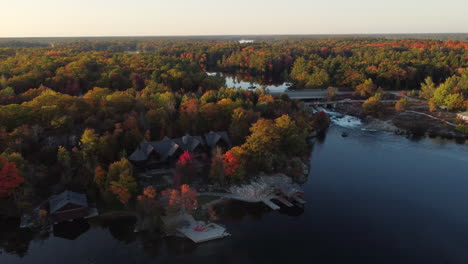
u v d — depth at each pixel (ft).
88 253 210.79
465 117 512.63
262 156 315.58
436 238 236.63
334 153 395.96
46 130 317.01
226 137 342.03
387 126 505.66
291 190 281.54
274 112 460.14
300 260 211.20
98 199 259.39
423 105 611.88
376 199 287.48
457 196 294.05
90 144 280.31
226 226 242.37
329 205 276.62
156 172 302.04
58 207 232.32
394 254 219.61
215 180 293.02
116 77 514.27
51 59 645.92
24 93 408.46
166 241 222.89
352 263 210.18
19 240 221.25
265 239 230.27
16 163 248.93
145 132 336.70
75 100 353.31
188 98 454.81
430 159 380.78
